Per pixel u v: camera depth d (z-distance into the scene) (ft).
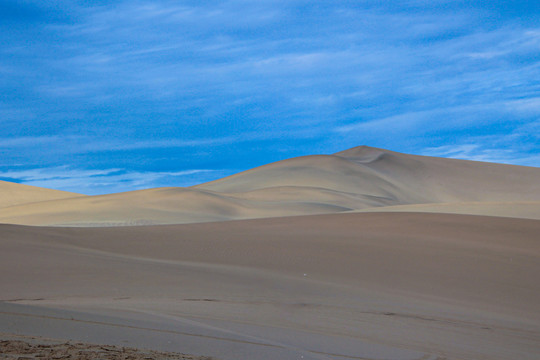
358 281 67.05
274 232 96.89
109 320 34.81
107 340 28.89
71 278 58.23
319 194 339.16
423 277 70.08
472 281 69.21
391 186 431.43
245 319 42.78
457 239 90.58
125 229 99.45
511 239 91.50
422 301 59.41
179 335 32.19
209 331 34.65
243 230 99.50
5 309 34.81
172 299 50.60
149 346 28.45
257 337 34.50
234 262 75.46
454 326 47.75
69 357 23.73
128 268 65.05
